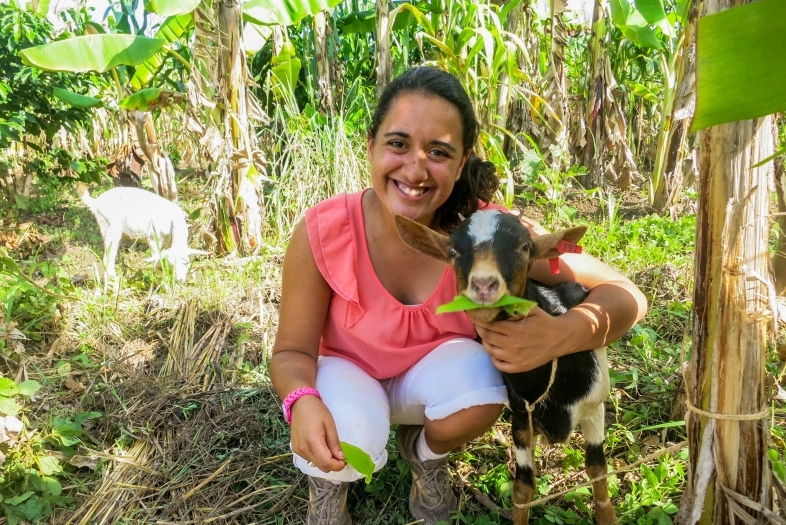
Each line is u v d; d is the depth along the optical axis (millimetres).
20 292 4289
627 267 4996
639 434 3150
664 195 6961
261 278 4977
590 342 2264
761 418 1960
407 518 2758
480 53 6340
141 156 7891
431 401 2455
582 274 2686
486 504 2760
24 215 7051
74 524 2703
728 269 1874
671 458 2904
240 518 2752
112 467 3025
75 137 9492
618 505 2729
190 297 4547
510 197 5824
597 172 8188
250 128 5773
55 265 5383
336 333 2646
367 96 8625
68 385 3598
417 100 2201
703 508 2115
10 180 7598
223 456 3068
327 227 2480
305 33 7906
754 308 1880
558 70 7652
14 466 2797
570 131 8875
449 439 2479
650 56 8797
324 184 6328
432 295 2518
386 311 2533
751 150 1802
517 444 2506
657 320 4219
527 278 2406
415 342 2605
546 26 7934
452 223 2613
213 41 5301
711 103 1054
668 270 4824
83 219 6965
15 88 6113
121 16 7418
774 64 1017
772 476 2059
